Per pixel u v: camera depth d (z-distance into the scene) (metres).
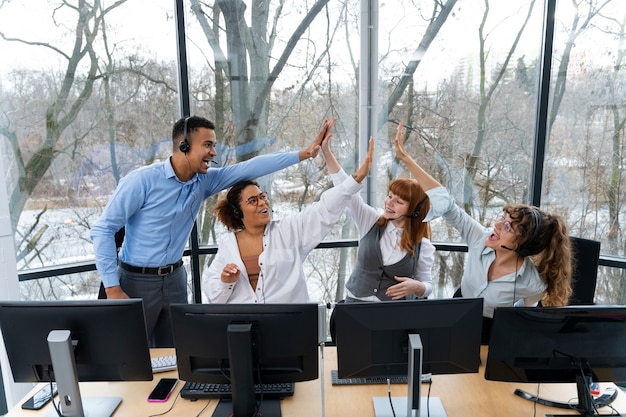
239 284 1.87
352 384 1.51
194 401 1.42
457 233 3.13
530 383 1.43
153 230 2.04
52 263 2.77
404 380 1.52
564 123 2.82
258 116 3.05
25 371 1.35
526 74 2.83
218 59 2.95
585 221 2.88
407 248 2.04
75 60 2.64
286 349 1.29
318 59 3.04
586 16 2.66
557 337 1.29
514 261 1.80
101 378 1.36
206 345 1.29
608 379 1.33
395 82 3.04
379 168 3.17
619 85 2.65
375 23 2.98
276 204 3.16
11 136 2.56
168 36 2.87
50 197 2.71
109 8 2.69
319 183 3.17
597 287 2.92
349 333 1.30
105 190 2.85
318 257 3.28
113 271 1.90
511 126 2.91
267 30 2.96
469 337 1.31
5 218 2.26
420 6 2.91
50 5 2.54
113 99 2.78
